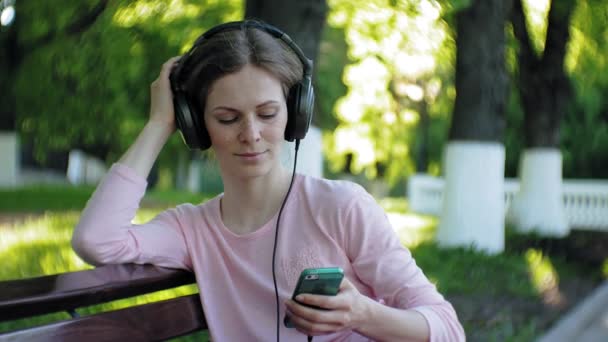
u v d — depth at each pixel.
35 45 8.98
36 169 26.69
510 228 9.91
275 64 1.43
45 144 11.69
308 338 1.43
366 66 9.40
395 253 1.49
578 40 11.00
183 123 1.54
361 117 12.12
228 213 1.60
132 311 1.38
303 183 1.56
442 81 11.93
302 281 1.25
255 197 1.56
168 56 8.54
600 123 15.85
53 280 1.29
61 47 8.47
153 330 1.42
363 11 7.60
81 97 9.92
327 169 18.64
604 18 10.19
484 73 7.42
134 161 1.54
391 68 9.26
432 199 14.38
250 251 1.54
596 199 12.73
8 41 9.21
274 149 1.48
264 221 1.57
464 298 5.27
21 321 3.37
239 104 1.43
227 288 1.55
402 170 16.05
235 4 8.39
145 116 10.30
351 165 18.12
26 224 7.65
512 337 4.32
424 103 13.46
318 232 1.51
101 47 8.38
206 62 1.45
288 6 4.06
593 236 9.66
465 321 4.53
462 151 7.59
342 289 1.31
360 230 1.49
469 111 7.54
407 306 1.43
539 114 9.93
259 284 1.52
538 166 10.01
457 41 7.49
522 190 10.18
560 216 10.03
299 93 1.50
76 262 5.08
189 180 20.20
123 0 7.64
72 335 1.24
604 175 15.91
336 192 1.52
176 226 1.61
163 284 1.47
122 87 9.62
